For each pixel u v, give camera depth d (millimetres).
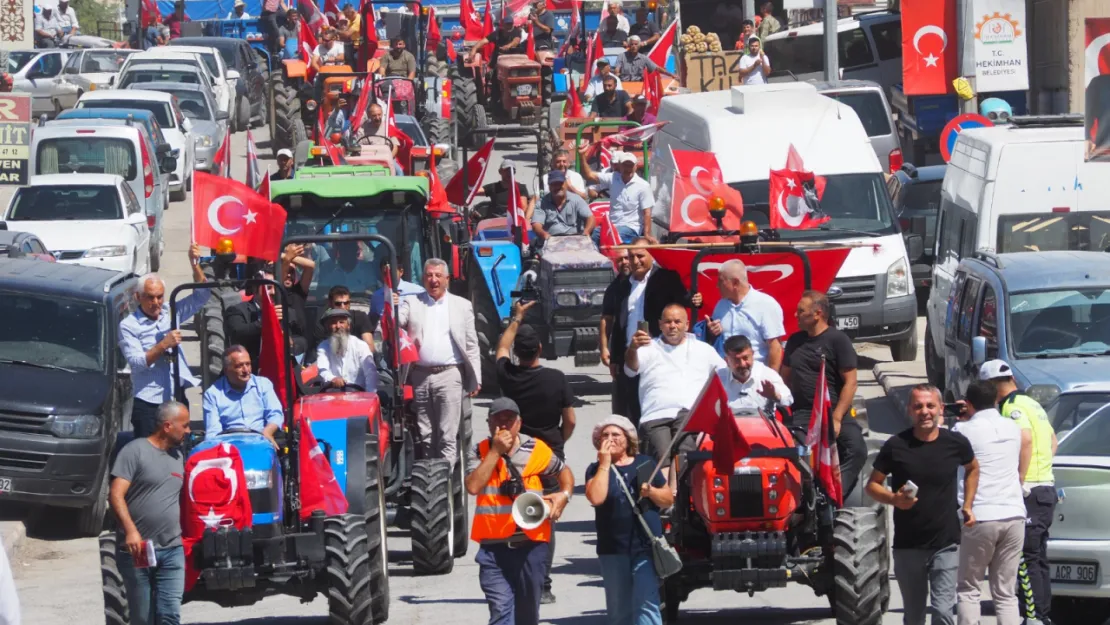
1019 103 89875
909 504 25641
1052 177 50156
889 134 81750
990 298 43250
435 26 99938
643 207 56062
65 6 139750
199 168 97000
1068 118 54344
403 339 35719
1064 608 34344
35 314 43688
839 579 27094
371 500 30469
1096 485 30203
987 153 50688
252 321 35562
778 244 33812
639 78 88875
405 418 36719
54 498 41125
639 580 24922
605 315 36375
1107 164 49750
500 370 30812
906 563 26312
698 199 39688
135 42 146500
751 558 27297
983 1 66312
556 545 37562
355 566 28047
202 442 28969
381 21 101000
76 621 33219
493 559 25109
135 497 26406
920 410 25906
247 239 31969
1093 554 30031
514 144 101562
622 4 105312
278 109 95250
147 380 37562
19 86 112312
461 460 37219
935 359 52781
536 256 53062
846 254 33469
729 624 30156
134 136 75750
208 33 140750
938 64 69500
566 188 55000
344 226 41000
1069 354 41062
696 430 26188
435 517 34438
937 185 69562
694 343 31312
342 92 78938
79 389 41906
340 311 33812
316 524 28406
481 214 66688
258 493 27812
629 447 25203
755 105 57500
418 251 41750
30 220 67062
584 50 99625
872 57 101125
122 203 68062
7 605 16734
